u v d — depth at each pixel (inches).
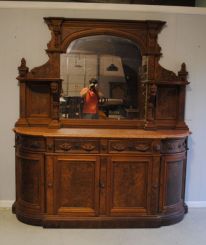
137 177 123.3
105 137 119.8
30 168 124.2
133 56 137.3
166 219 126.6
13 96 137.3
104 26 134.3
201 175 145.1
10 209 139.9
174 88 139.1
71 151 121.0
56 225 123.5
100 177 122.3
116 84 137.9
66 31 133.8
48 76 133.9
